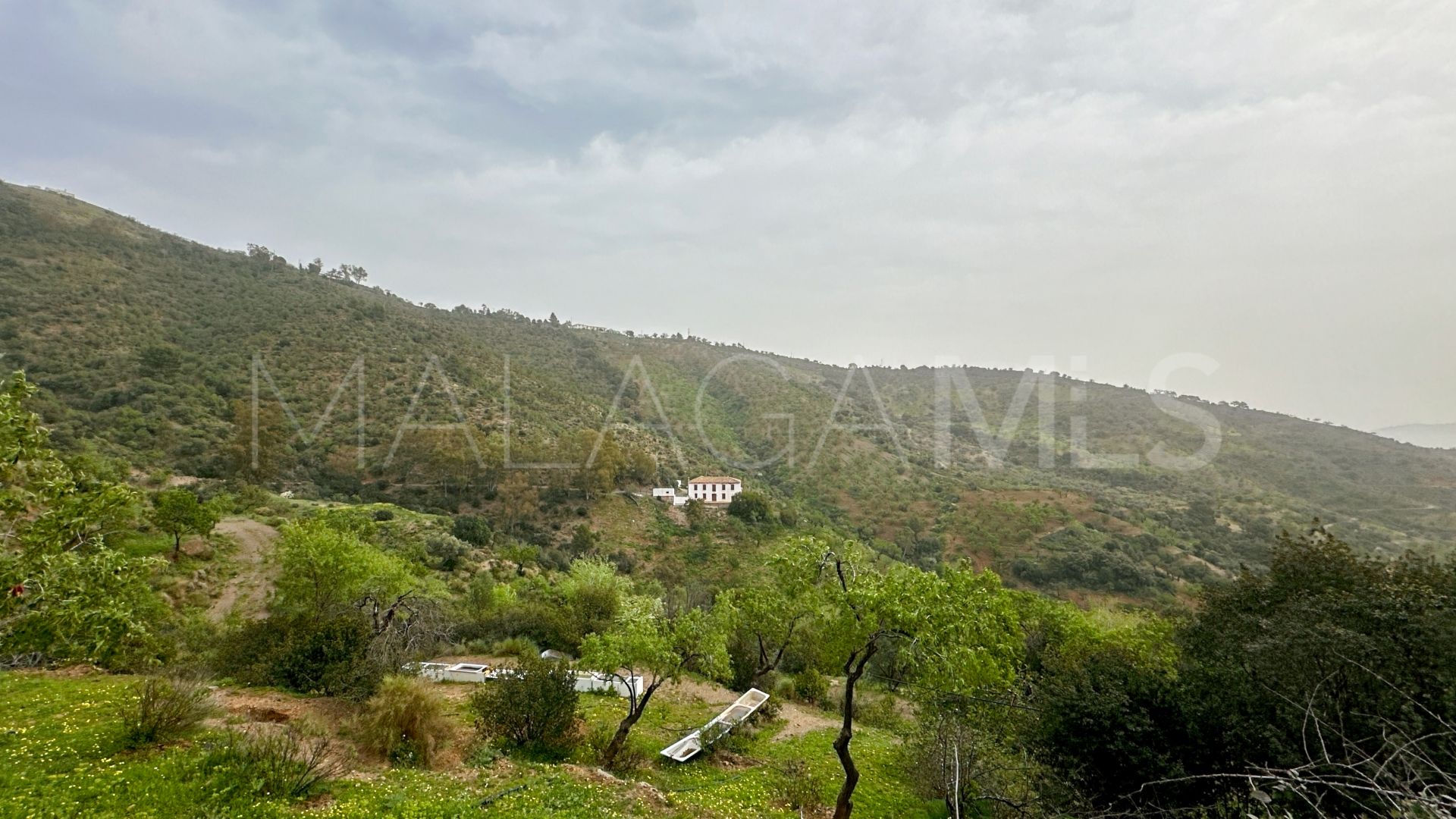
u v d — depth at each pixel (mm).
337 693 12875
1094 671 9695
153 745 8570
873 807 11922
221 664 14094
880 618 10281
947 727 10672
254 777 7688
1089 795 8289
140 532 30359
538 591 34875
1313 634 8766
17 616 7312
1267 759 7512
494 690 12492
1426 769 6082
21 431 7688
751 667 21969
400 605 21656
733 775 12648
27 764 7391
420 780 9062
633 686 12828
